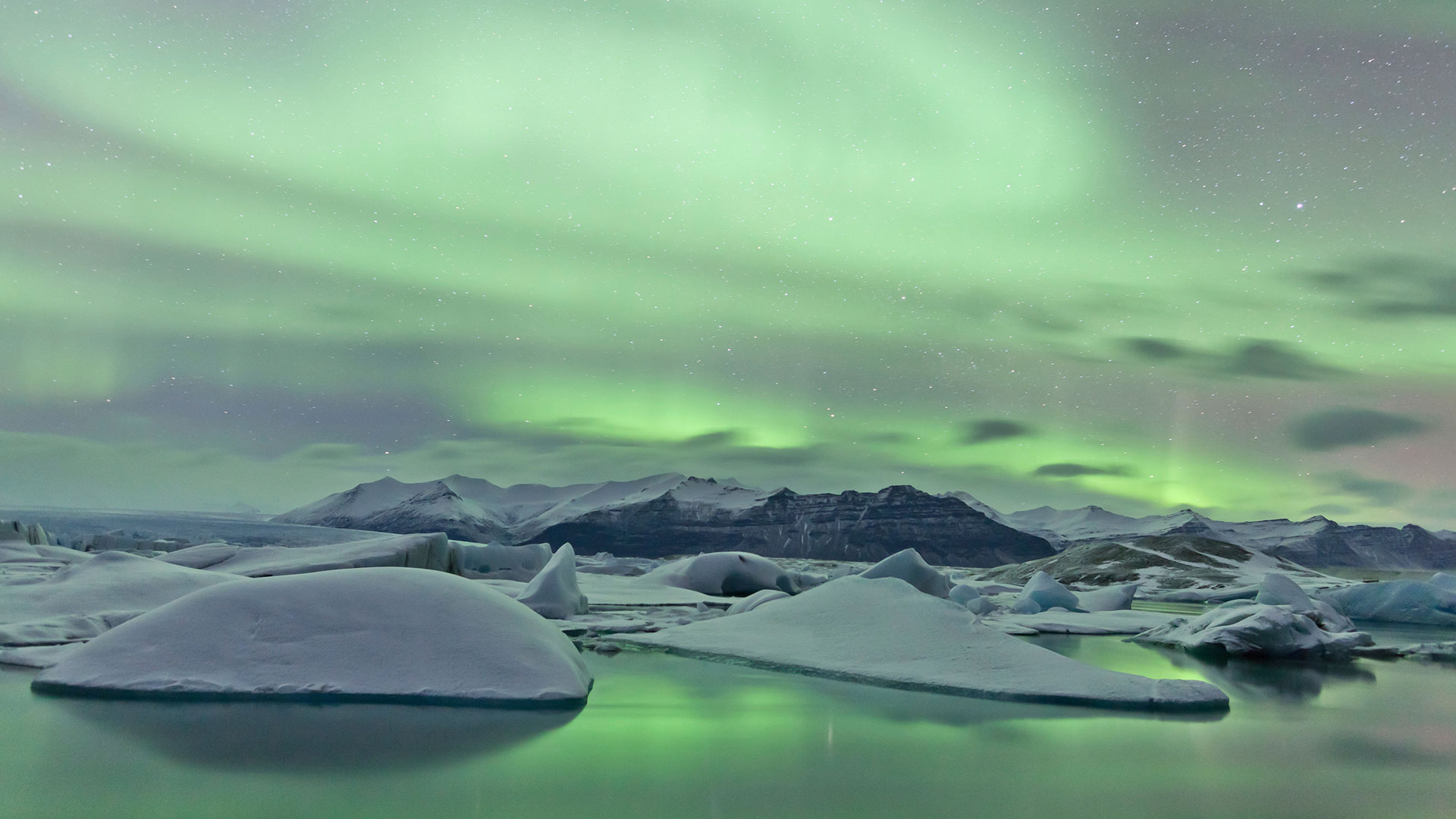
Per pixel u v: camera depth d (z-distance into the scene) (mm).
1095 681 7441
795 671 8617
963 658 8211
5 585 10539
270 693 6133
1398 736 6383
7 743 4859
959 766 5000
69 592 9914
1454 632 18625
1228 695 8203
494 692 6305
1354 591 22359
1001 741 5676
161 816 3695
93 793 4004
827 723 6145
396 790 4160
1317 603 14484
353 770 4473
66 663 6480
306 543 33438
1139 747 5625
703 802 4152
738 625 10555
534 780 4414
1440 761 5516
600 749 5113
